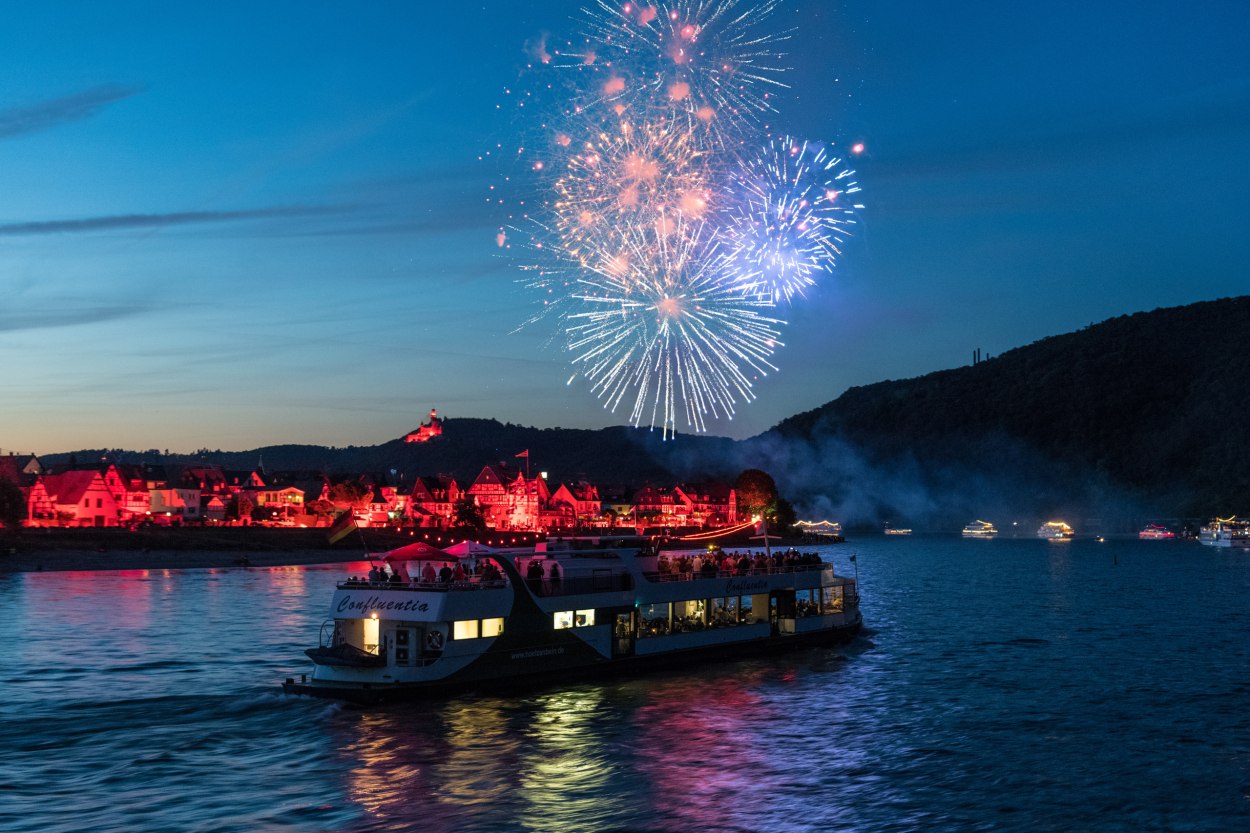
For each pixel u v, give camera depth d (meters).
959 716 45.75
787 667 57.88
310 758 37.88
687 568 58.44
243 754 38.41
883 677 55.09
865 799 34.00
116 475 185.75
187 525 172.88
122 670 54.28
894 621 83.62
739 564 61.47
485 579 47.56
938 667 58.56
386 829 30.78
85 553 142.50
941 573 152.38
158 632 69.75
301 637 67.56
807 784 35.50
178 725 42.44
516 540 197.25
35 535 145.38
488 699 47.16
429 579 47.50
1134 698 49.91
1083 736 42.28
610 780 35.66
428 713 44.50
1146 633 75.44
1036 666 59.25
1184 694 50.97
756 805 33.22
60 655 59.38
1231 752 39.84
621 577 53.72
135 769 36.47
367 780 35.41
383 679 45.34
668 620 56.50
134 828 30.70
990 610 93.31
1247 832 31.23
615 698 48.50
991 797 34.25
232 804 32.91
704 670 56.06
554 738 41.00
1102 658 62.44
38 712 44.50
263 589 105.50
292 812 32.19
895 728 43.47
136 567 140.38
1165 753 39.72
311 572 135.50
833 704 48.00
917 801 33.84
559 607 50.34
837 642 67.50
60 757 37.97
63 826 30.83
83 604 88.19
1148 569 161.50
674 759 38.31
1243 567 166.25
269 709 44.94
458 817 31.83
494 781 35.38
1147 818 32.38
